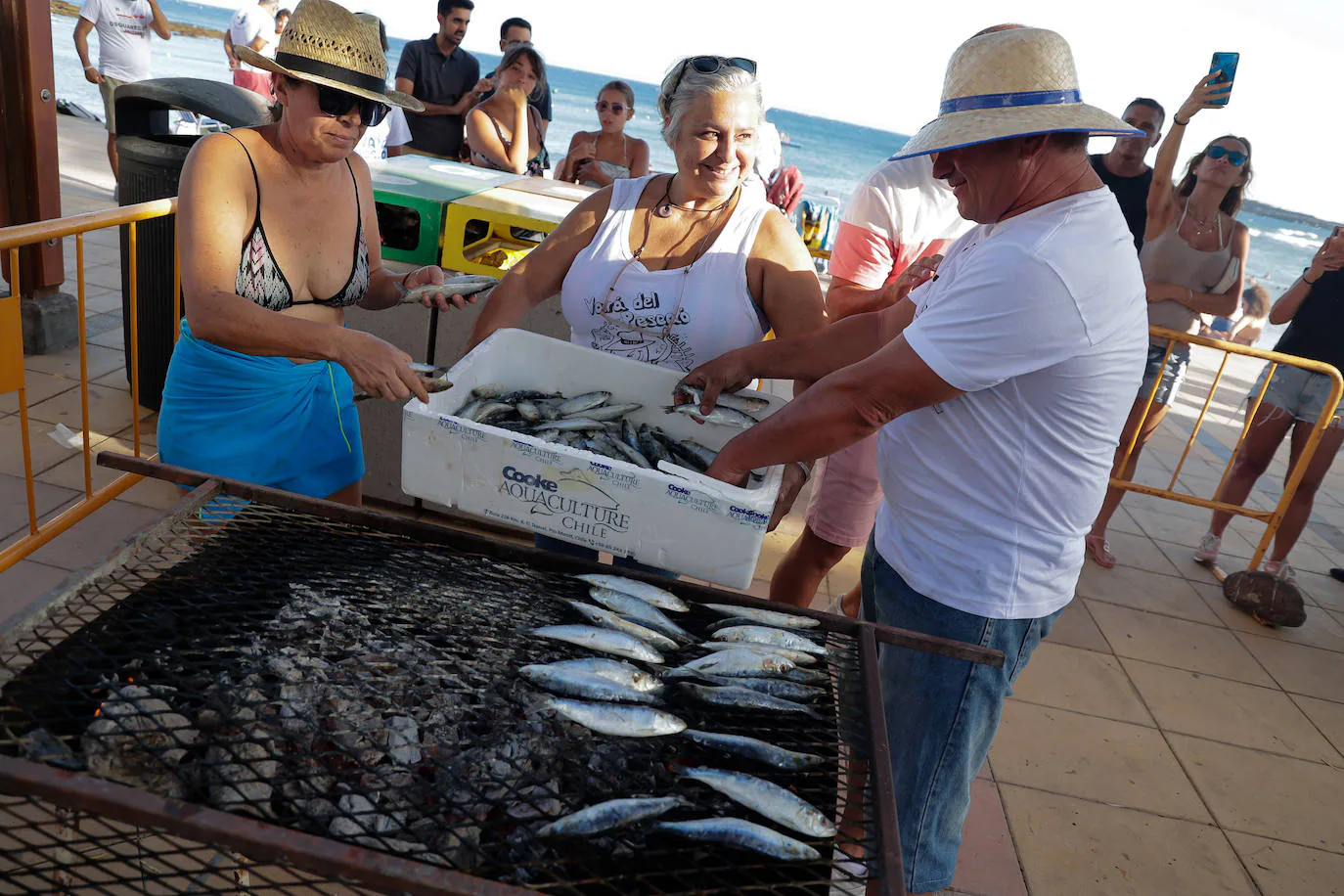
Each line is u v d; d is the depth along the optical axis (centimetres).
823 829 130
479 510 180
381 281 248
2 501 335
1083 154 162
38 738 123
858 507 283
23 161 439
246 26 720
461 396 206
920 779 191
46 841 168
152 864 167
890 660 195
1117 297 158
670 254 227
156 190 381
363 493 382
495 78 586
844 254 296
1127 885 251
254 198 201
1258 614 418
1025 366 159
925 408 179
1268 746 326
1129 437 445
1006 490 174
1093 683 350
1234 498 460
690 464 208
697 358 231
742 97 202
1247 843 275
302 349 182
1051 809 277
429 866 103
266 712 138
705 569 172
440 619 162
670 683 154
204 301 189
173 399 220
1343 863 272
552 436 199
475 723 140
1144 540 496
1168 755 312
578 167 527
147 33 732
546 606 169
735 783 135
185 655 145
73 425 399
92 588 148
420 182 372
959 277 164
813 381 221
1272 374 434
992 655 164
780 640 163
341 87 190
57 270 465
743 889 117
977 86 158
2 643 131
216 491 175
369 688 143
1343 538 545
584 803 131
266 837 102
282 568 169
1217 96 393
